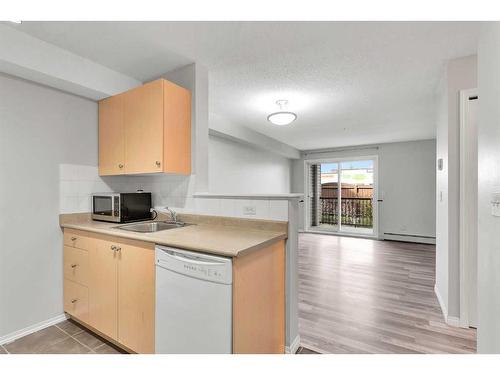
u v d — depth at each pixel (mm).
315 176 7074
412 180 5598
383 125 4273
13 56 1683
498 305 1006
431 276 3287
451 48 1961
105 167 2348
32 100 1995
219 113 3617
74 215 2256
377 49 1977
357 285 2971
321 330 2029
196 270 1312
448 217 2156
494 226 1047
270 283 1571
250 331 1357
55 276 2133
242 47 1948
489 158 1099
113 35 1782
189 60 2133
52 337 1926
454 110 2129
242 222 1925
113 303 1758
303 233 6652
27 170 1976
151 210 2441
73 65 2000
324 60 2148
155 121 1973
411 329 2043
